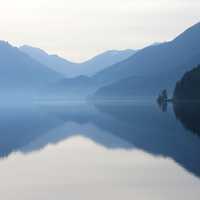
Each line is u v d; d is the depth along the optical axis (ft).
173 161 221.25
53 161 233.76
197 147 266.57
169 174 191.31
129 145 288.92
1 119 570.46
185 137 318.65
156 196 156.76
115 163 223.10
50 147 288.92
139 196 157.69
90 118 580.71
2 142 315.78
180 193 159.33
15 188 172.65
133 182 179.63
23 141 321.32
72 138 337.93
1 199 156.46
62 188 172.04
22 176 195.52
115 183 179.01
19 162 231.50
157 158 232.73
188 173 191.83
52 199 155.63
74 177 192.34
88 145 295.69
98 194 161.79
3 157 248.52
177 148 265.54
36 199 155.84
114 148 278.26
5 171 207.62
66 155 253.65
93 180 185.78
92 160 234.58
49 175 197.77
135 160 229.45
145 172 197.77
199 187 167.12
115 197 157.28
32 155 254.88
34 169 211.82
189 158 229.25
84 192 165.17
